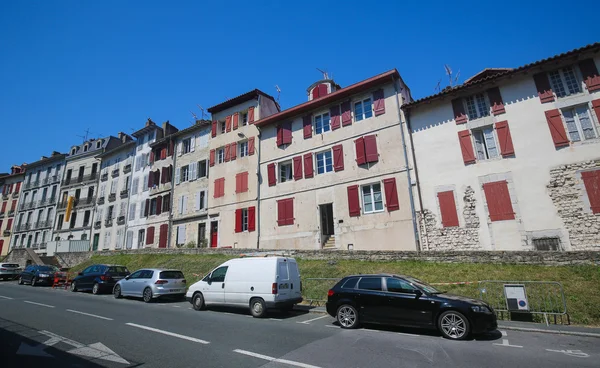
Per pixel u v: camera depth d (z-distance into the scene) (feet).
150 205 102.68
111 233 111.86
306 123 73.20
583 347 21.35
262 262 35.35
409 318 25.17
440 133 54.80
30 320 30.04
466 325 23.13
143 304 42.52
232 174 84.02
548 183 44.70
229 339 23.44
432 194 53.52
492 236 47.26
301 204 69.21
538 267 37.45
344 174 64.44
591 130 43.70
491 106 50.90
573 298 30.35
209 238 84.28
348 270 47.06
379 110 62.64
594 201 41.37
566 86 46.16
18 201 155.02
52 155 152.66
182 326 27.94
